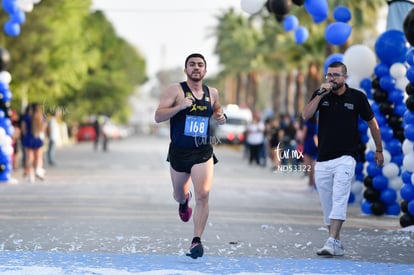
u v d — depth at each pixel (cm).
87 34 12950
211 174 1934
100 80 16888
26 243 2173
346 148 2058
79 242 2202
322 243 2283
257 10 3731
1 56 4294
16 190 3972
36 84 9788
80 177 5109
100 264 1861
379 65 3083
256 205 3469
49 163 6662
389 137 3055
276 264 1911
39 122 4556
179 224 2661
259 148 7262
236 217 2947
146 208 3192
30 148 4581
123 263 1878
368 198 3102
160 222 2709
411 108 2620
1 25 8488
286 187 4684
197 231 1916
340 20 3512
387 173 3048
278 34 11462
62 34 10162
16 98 9931
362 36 9444
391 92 3053
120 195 3797
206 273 1773
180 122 1923
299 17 8719
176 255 2014
